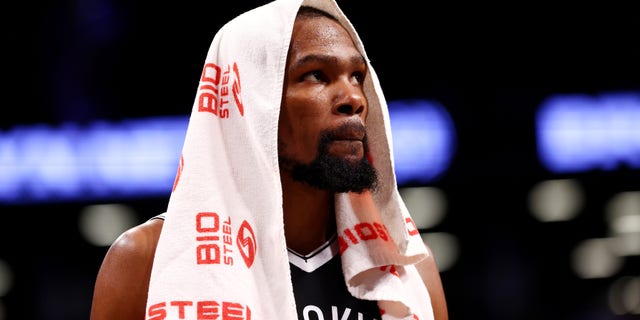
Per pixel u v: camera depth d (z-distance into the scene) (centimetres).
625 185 1469
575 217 1541
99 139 1313
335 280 323
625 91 1443
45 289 1475
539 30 1416
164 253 275
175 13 1317
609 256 1606
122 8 1304
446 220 1505
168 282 271
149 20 1319
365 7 1363
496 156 1416
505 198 1484
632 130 1443
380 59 1388
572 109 1440
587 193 1495
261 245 286
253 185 288
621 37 1427
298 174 302
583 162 1441
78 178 1306
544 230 1545
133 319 299
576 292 1586
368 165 303
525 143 1425
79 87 1316
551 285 1570
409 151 1367
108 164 1310
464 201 1478
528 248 1552
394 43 1388
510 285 1561
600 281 1605
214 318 269
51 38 1297
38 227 1392
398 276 326
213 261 274
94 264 1476
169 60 1335
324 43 303
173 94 1335
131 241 305
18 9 1273
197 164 285
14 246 1426
